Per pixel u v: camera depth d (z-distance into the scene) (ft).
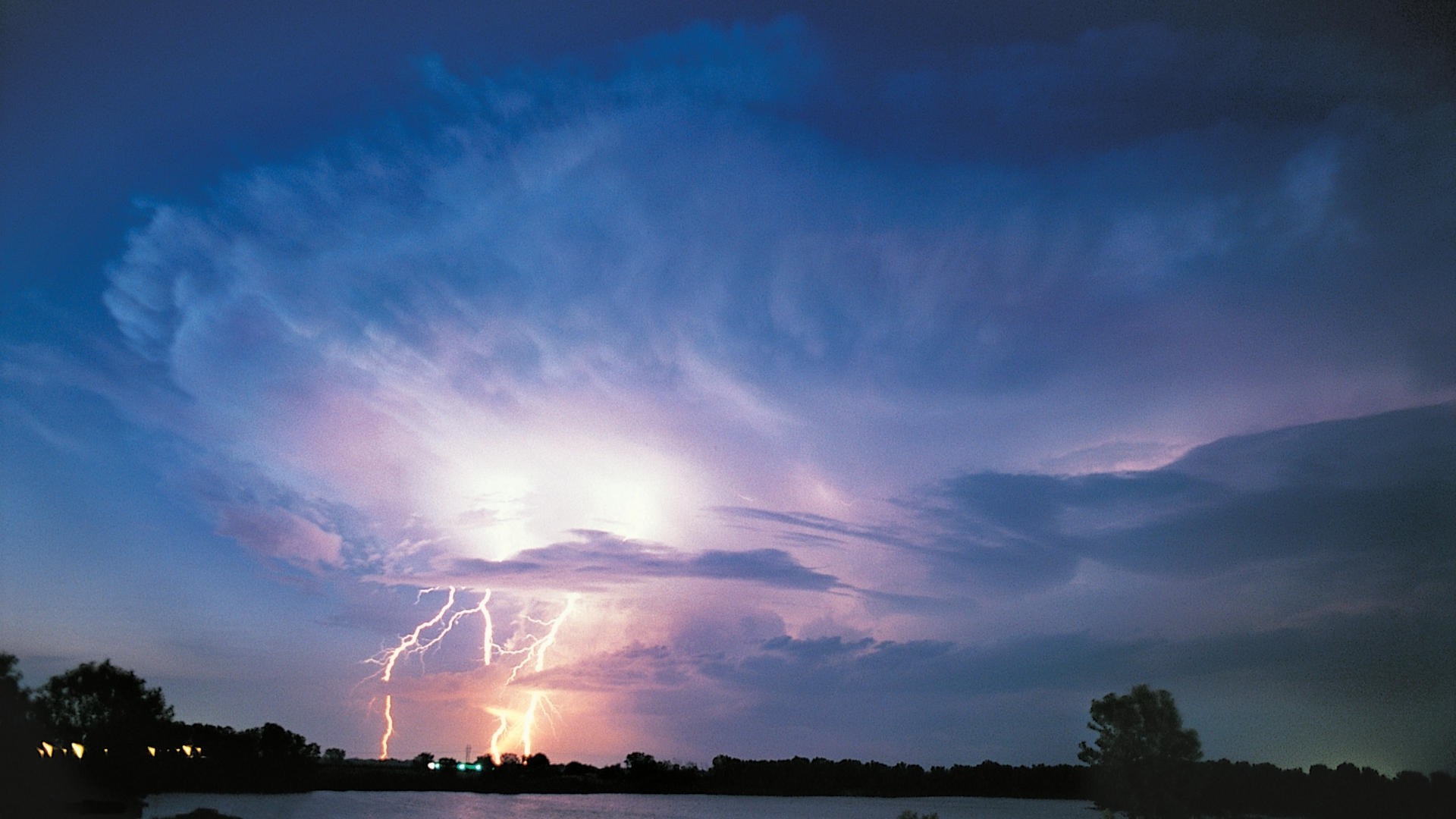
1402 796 307.17
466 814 508.12
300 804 465.47
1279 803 304.30
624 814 596.29
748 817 603.67
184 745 447.01
